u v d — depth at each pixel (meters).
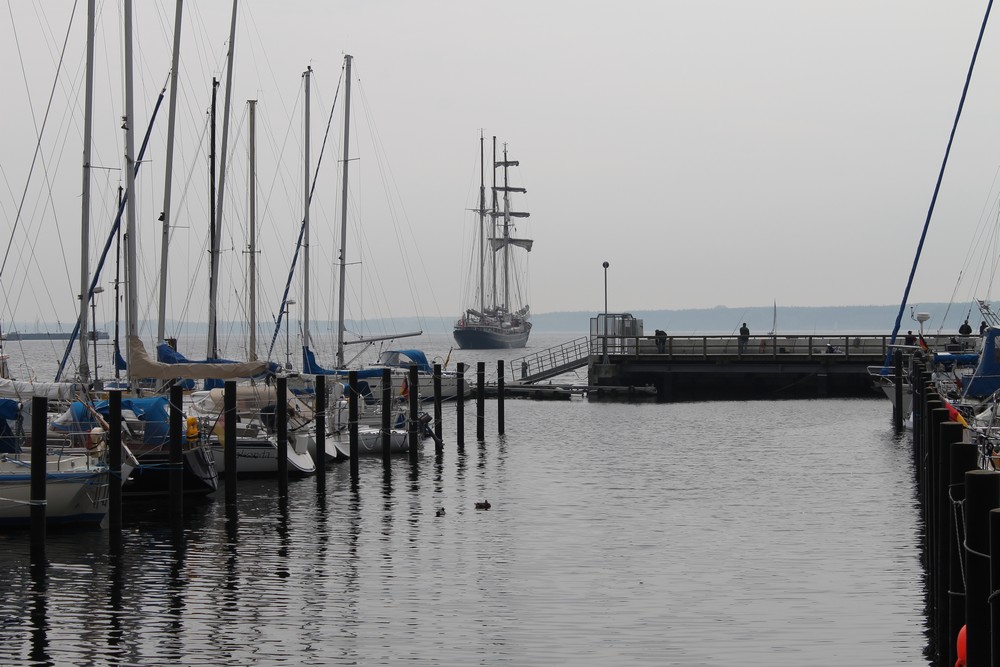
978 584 12.91
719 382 73.44
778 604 20.78
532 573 23.19
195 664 17.50
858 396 71.69
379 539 26.59
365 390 52.78
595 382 73.81
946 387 39.50
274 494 33.50
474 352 177.62
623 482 35.66
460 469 39.25
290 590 21.80
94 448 28.02
